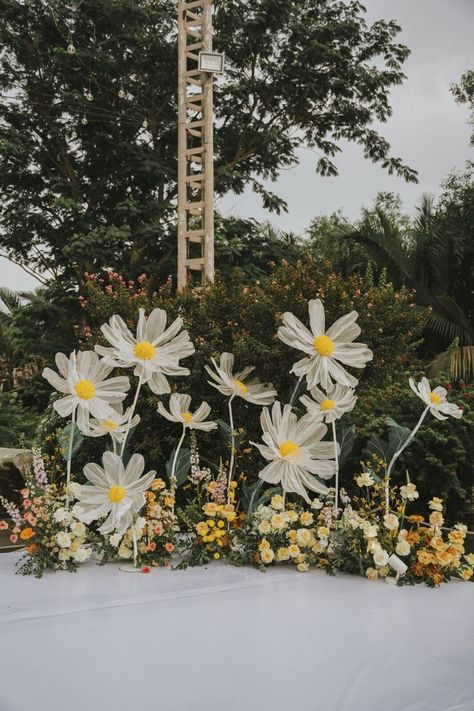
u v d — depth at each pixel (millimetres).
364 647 1892
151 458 4891
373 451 3002
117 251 12484
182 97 8789
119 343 2902
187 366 4945
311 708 1495
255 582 2631
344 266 13031
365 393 4977
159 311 2980
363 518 2867
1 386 13688
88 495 2793
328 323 4891
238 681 1640
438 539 2646
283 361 4602
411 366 5809
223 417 4789
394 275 12484
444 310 11711
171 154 14203
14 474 6027
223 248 12078
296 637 1969
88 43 13484
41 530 2834
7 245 13781
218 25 13469
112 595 2416
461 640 1965
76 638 1938
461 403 4637
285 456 2893
